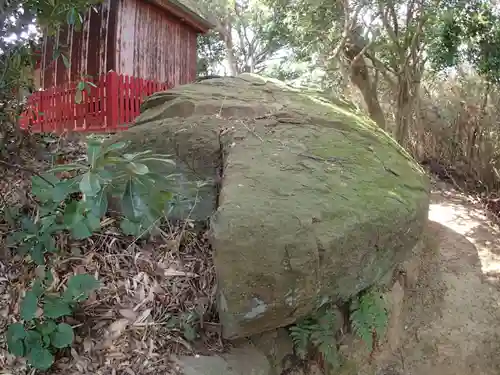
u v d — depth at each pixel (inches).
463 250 233.8
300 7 360.2
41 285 106.3
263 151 142.5
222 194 117.6
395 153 177.2
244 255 101.6
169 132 154.4
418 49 338.6
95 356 101.7
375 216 125.5
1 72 119.4
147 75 316.2
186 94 183.9
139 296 117.6
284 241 104.2
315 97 210.4
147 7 314.3
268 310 105.0
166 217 139.3
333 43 374.0
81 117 251.0
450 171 344.2
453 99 355.6
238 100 183.6
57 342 95.5
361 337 149.2
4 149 143.9
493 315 194.1
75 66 291.9
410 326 183.3
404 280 195.5
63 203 125.8
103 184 78.4
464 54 318.3
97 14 287.3
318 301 116.8
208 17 664.4
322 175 134.1
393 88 354.6
